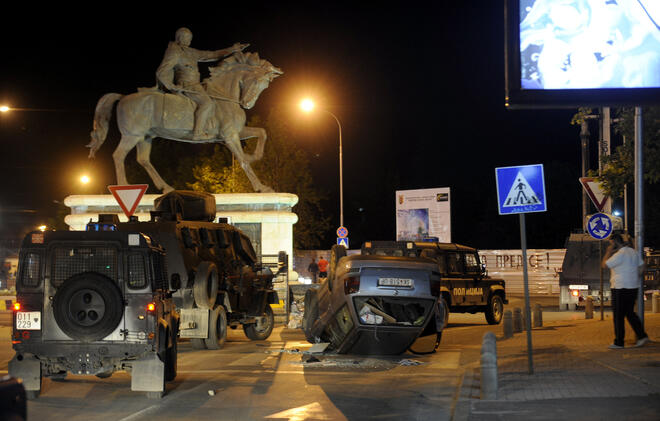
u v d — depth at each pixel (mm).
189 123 25469
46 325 10156
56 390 11016
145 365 10148
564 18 8734
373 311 13734
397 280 13438
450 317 26797
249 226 25719
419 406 9680
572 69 8719
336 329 14219
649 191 45156
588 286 28234
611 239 13625
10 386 4859
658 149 15367
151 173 26312
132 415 9156
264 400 10148
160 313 10391
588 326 19109
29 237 10258
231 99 26031
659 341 14156
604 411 8125
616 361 11562
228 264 17953
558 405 8625
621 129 16031
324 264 38469
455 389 10992
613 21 8766
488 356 9367
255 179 26266
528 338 11133
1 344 17656
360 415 9117
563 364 11852
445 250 21719
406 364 13516
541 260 44000
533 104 8727
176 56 25422
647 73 8688
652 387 9344
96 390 11016
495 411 8516
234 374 12531
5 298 31906
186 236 16047
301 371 12859
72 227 26188
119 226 15609
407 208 39156
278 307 25156
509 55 8758
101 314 9867
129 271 10164
